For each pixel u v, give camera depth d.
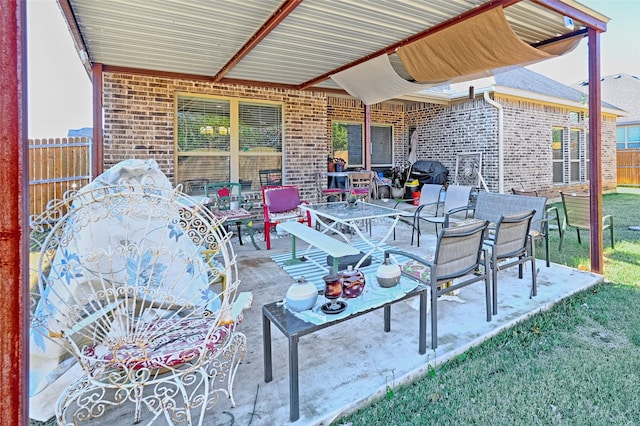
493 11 3.30
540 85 10.02
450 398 1.94
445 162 9.55
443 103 9.38
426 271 2.61
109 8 3.33
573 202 4.80
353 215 4.10
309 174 7.11
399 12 3.52
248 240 5.84
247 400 1.90
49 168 6.16
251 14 3.53
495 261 2.88
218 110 6.25
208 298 2.34
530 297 3.20
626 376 2.09
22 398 1.04
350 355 2.31
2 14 1.00
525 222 3.10
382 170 10.43
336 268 3.34
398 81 5.33
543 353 2.37
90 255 1.78
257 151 6.64
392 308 3.06
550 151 9.48
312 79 6.14
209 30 3.89
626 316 2.88
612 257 4.63
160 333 1.82
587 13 3.60
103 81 5.26
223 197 5.72
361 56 4.88
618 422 1.73
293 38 4.20
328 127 9.23
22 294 1.04
